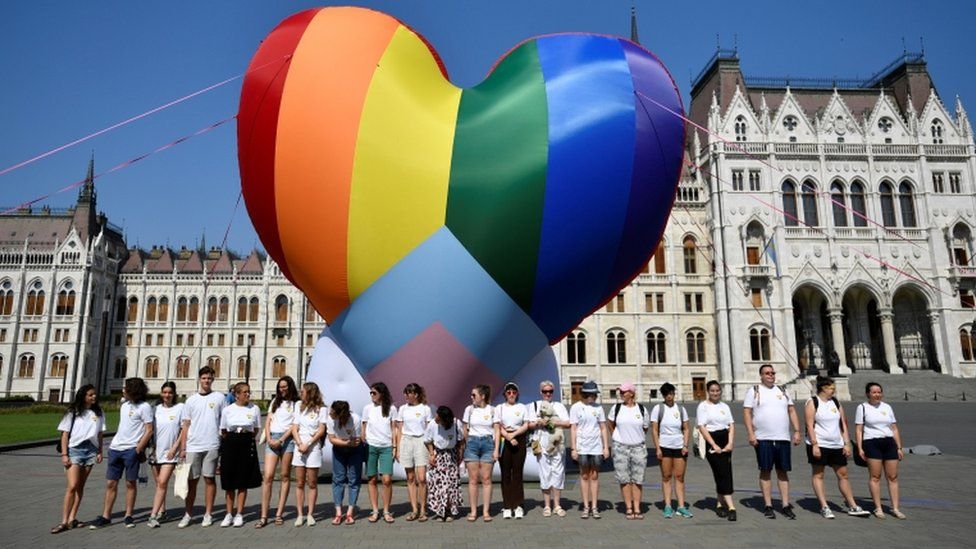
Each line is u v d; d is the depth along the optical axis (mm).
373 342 12047
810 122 61094
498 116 11703
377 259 11719
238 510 9234
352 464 9461
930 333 56562
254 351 73500
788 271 56562
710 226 60031
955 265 56250
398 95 11891
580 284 12188
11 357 70500
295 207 11797
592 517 9516
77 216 78562
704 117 65375
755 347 56219
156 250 83000
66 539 8406
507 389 9766
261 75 12195
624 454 9492
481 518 9586
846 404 45781
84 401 9328
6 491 12578
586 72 12016
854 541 7980
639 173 11812
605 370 58469
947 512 9750
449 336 11758
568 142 11336
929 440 20484
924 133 60375
